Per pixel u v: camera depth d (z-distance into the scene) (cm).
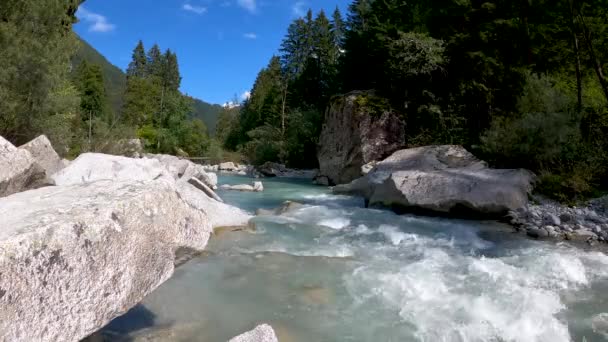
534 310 432
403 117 1928
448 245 739
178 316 404
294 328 394
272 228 829
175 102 4644
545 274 549
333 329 395
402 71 1922
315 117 3055
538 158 1119
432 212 1050
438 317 420
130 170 877
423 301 459
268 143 3650
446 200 1009
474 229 874
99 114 4522
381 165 1405
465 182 1048
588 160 1083
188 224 307
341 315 425
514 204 958
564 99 1215
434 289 493
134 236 257
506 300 457
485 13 1711
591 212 905
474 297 466
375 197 1199
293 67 4609
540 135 1116
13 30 1071
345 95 2175
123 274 247
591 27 1511
